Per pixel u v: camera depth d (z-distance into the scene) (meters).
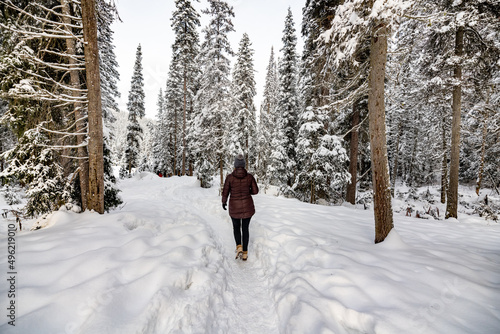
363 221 5.87
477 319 1.84
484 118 12.09
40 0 5.18
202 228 4.74
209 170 17.72
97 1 5.25
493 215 9.45
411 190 20.20
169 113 27.39
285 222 5.30
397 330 1.79
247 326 2.48
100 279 2.39
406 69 7.48
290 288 2.79
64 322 1.82
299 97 17.22
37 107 5.05
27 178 5.03
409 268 2.80
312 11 10.37
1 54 4.81
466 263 2.99
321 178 11.55
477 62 8.43
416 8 3.55
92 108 4.52
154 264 2.90
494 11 7.84
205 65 13.41
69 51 5.19
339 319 2.11
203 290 2.74
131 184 18.47
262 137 21.06
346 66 5.09
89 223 4.13
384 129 3.73
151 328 2.04
